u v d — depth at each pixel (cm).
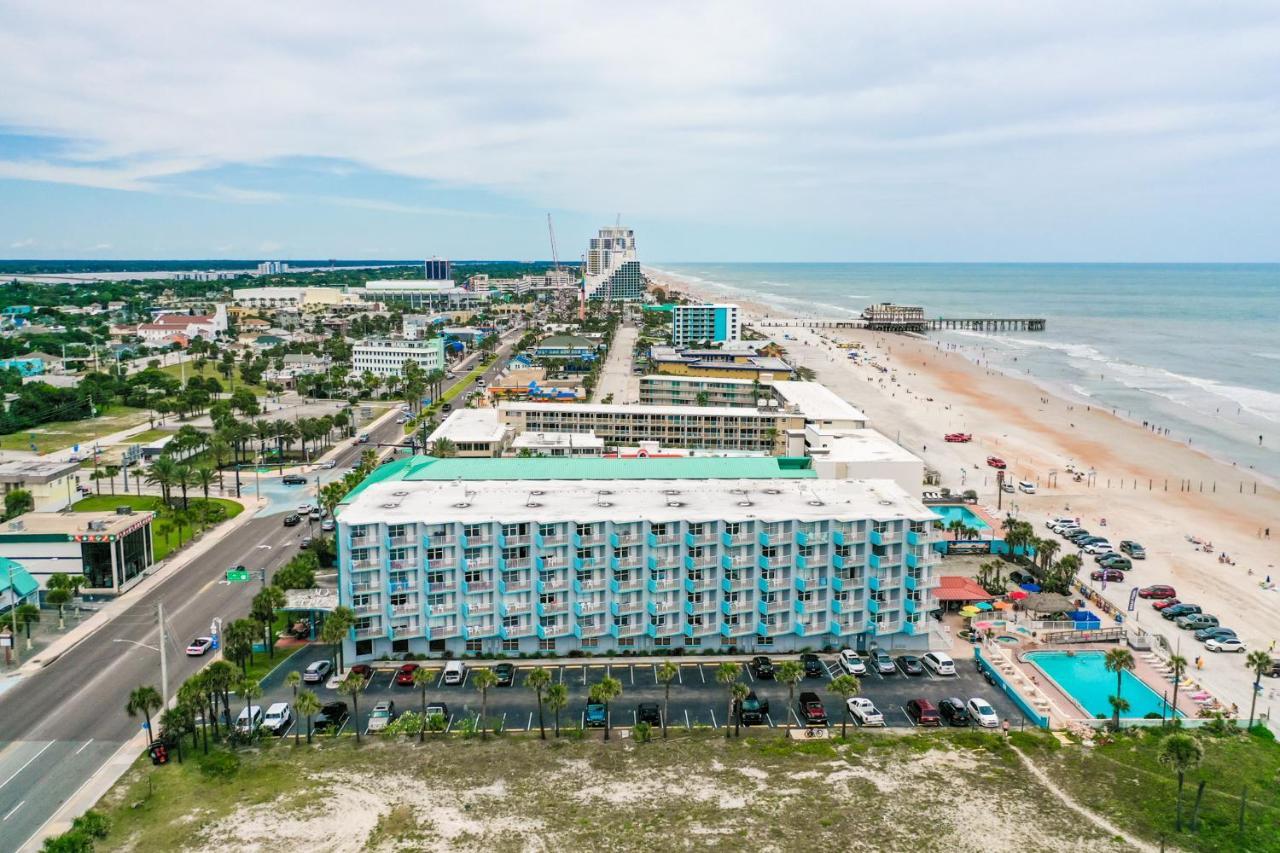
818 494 14562
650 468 17362
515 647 13138
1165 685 12538
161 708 11088
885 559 13312
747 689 10738
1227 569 17650
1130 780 9869
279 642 13675
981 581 16088
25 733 10706
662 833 8638
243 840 8475
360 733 10838
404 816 8900
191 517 18525
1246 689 12475
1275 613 15400
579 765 10031
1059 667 13050
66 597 13988
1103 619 15012
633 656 13188
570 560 13025
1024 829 8856
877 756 10350
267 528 19200
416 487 14762
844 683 10775
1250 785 9794
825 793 9475
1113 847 8588
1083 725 11144
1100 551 18288
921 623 13512
